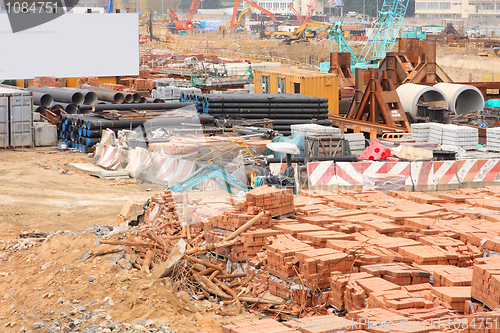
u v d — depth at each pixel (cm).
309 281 1472
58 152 3834
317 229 1777
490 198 2373
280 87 5200
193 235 1788
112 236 1688
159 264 1592
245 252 1680
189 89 5391
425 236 1775
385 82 4900
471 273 1423
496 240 1670
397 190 2717
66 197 2744
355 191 2469
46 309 1398
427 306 1273
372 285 1366
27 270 1576
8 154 3750
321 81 4897
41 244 1728
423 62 5434
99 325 1319
